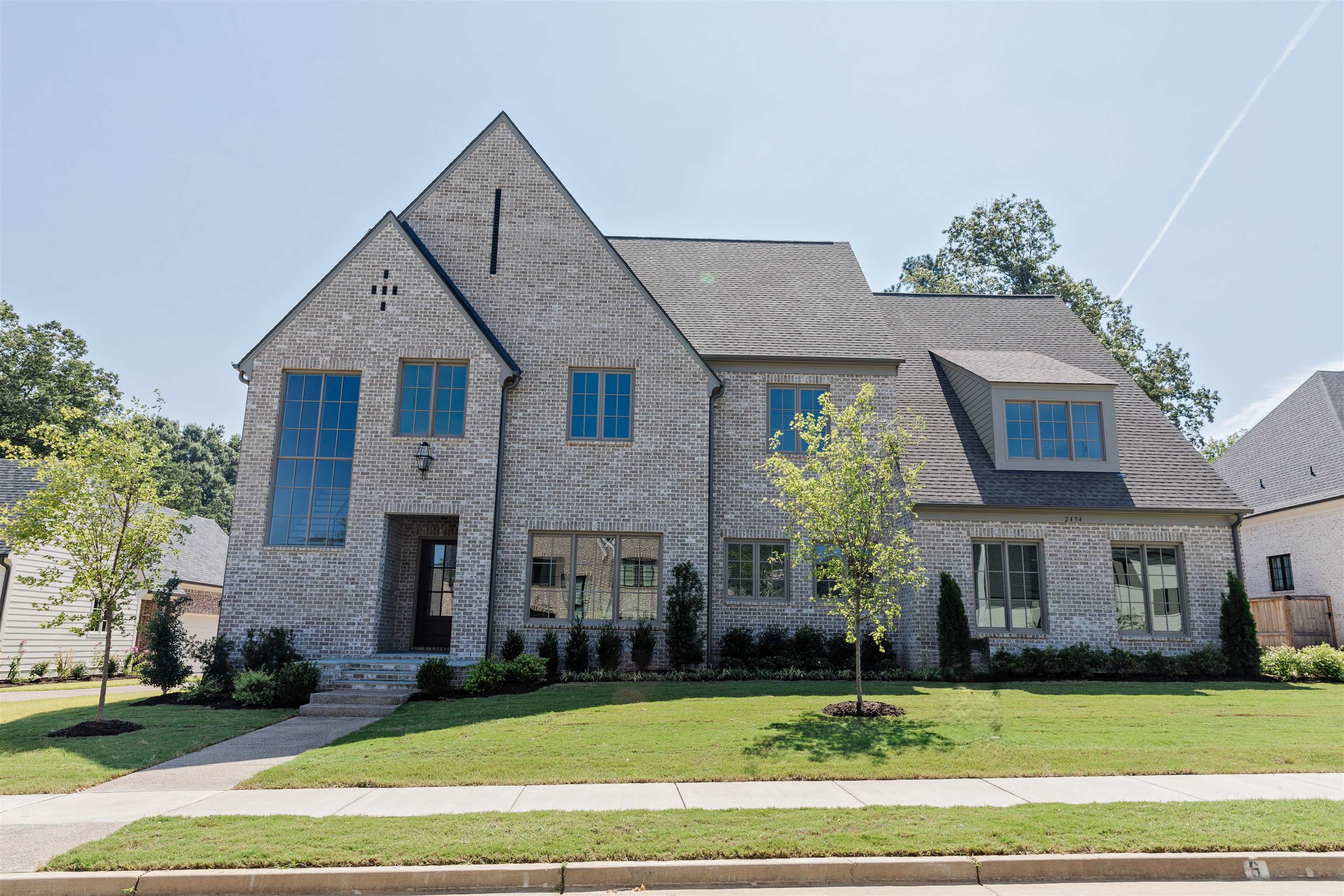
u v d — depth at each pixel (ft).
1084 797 29.25
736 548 66.18
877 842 24.02
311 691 51.96
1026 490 65.00
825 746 36.32
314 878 22.15
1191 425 124.06
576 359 65.92
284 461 61.82
